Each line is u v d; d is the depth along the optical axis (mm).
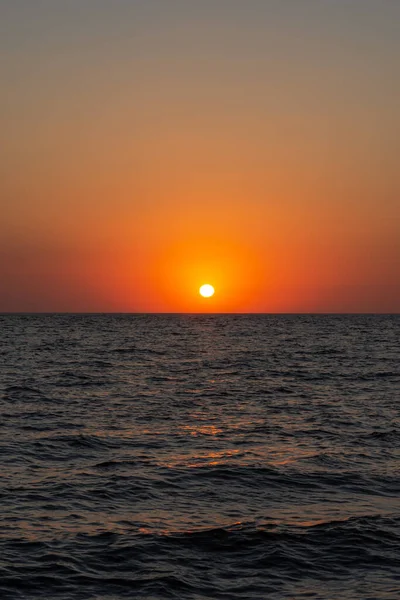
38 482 19875
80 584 12922
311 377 51156
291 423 30562
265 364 62500
